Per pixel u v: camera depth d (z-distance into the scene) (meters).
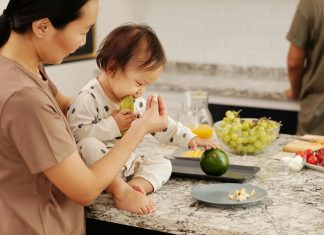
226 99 4.03
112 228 1.84
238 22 4.53
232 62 4.61
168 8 4.70
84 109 1.87
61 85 3.89
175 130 2.16
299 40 3.57
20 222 1.52
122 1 4.59
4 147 1.48
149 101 1.75
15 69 1.45
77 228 1.62
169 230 1.60
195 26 4.66
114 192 1.68
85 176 1.50
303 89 3.66
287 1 4.36
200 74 4.62
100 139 1.85
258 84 4.17
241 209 1.67
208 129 2.53
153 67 1.80
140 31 1.81
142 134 1.64
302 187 1.90
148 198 1.77
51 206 1.55
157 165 1.89
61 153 1.45
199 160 2.18
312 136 2.61
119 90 1.84
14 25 1.46
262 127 2.30
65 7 1.42
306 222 1.57
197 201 1.75
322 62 3.52
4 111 1.42
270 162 2.22
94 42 4.27
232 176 1.99
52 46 1.48
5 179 1.51
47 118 1.43
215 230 1.54
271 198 1.78
